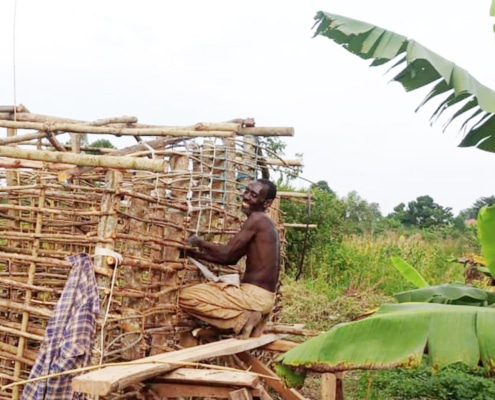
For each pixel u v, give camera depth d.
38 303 5.36
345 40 5.00
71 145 6.93
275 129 6.36
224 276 5.77
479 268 7.12
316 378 9.03
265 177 6.82
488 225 4.40
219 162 6.04
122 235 4.79
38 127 6.29
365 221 30.72
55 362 4.38
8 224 6.13
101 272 4.60
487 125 4.85
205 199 5.86
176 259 5.54
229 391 4.25
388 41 4.71
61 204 6.20
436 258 17.25
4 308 5.43
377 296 14.30
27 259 5.26
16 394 5.32
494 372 3.62
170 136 6.07
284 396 5.68
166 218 5.44
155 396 4.36
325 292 14.19
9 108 7.24
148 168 4.54
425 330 3.78
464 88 4.40
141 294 5.02
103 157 4.64
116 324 4.92
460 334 3.73
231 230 6.11
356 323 3.87
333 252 16.61
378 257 17.08
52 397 4.33
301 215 15.86
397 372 8.42
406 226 39.31
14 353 5.44
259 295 5.57
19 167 5.68
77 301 4.50
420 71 4.75
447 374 8.05
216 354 4.92
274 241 5.66
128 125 6.73
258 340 5.56
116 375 3.82
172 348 5.54
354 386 8.60
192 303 5.55
